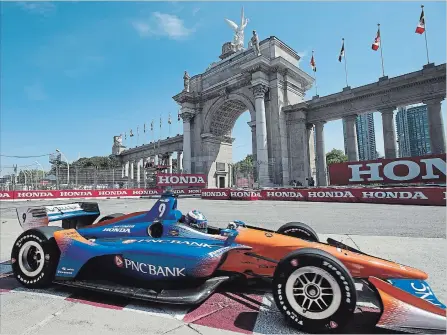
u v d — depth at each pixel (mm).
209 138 45594
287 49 39344
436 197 16625
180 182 40031
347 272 2934
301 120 35750
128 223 5012
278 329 3119
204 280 3973
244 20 48656
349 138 33000
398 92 29281
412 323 2830
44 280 4344
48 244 4418
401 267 3412
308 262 3066
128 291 3809
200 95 46062
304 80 40344
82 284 4113
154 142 63281
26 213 5125
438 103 27016
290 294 3121
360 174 24672
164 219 4699
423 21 28562
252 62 35844
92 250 4199
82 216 6199
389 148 29641
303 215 12961
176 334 3008
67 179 46312
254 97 38844
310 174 36219
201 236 4387
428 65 27344
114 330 3105
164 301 3502
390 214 12578
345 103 33219
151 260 3980
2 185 40406
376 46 31531
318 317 2973
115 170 50000
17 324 3273
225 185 48125
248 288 4289
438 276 4473
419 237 7445
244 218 12211
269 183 34188
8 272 5352
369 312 3424
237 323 3254
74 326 3207
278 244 3898
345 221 10695
